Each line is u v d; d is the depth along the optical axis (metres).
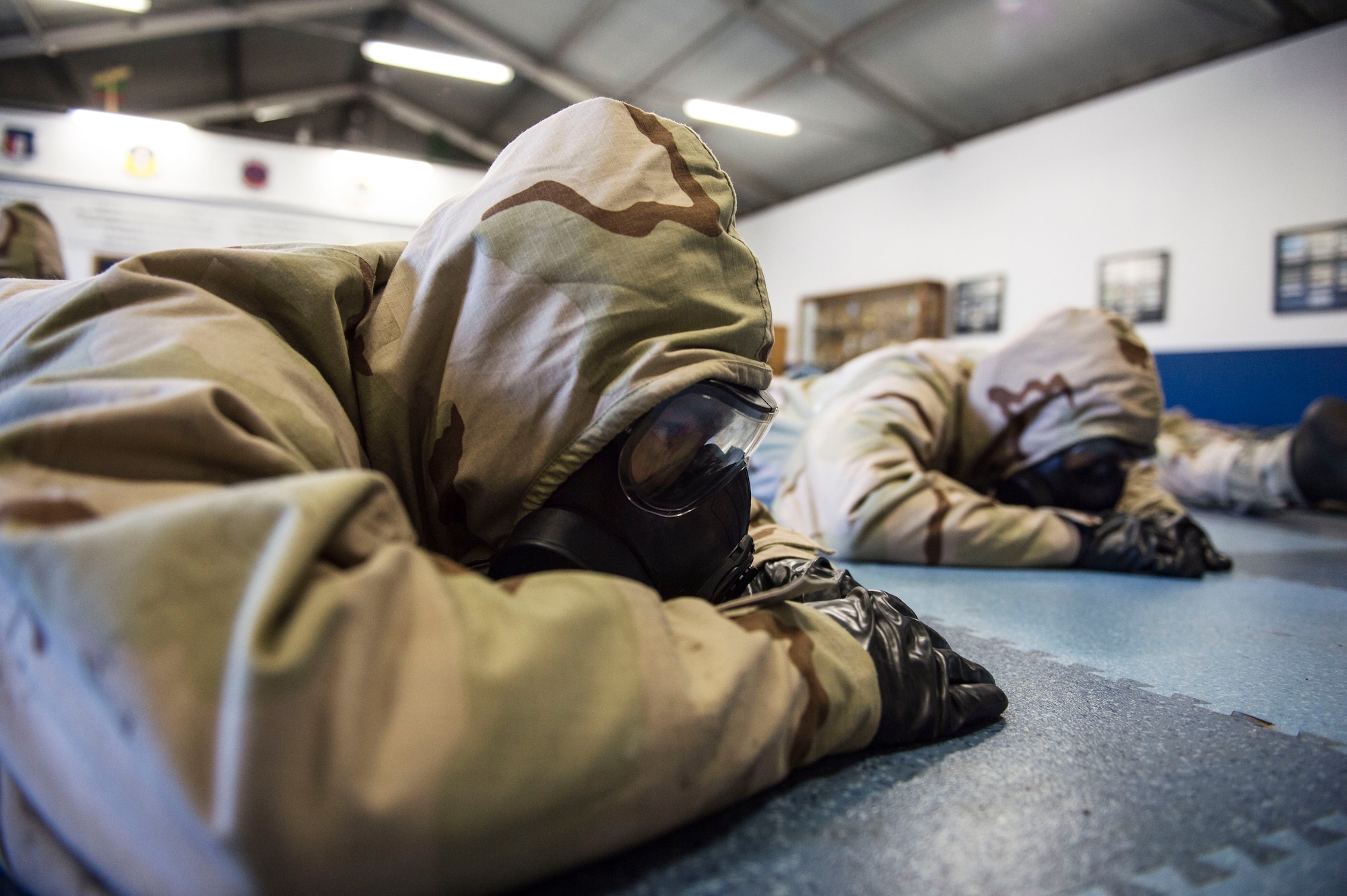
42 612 0.42
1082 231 6.08
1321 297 4.73
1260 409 5.00
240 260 0.72
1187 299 5.39
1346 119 4.64
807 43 6.23
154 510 0.43
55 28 6.50
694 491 0.75
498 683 0.46
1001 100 6.43
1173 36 5.23
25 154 6.83
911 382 2.13
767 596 0.70
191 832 0.38
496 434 0.74
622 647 0.54
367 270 0.85
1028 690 1.00
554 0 6.76
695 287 0.73
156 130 7.20
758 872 0.55
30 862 0.49
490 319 0.73
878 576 1.86
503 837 0.44
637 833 0.52
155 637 0.40
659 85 7.51
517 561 0.73
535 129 0.82
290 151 7.68
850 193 8.27
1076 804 0.67
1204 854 0.59
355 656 0.43
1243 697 1.00
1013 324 6.61
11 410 0.56
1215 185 5.25
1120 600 1.64
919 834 0.61
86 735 0.42
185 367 0.59
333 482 0.48
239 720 0.38
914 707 0.77
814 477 2.06
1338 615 1.54
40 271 3.30
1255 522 3.40
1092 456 1.99
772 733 0.60
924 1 5.46
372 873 0.40
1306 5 4.69
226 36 7.54
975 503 1.97
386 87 9.62
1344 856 0.59
